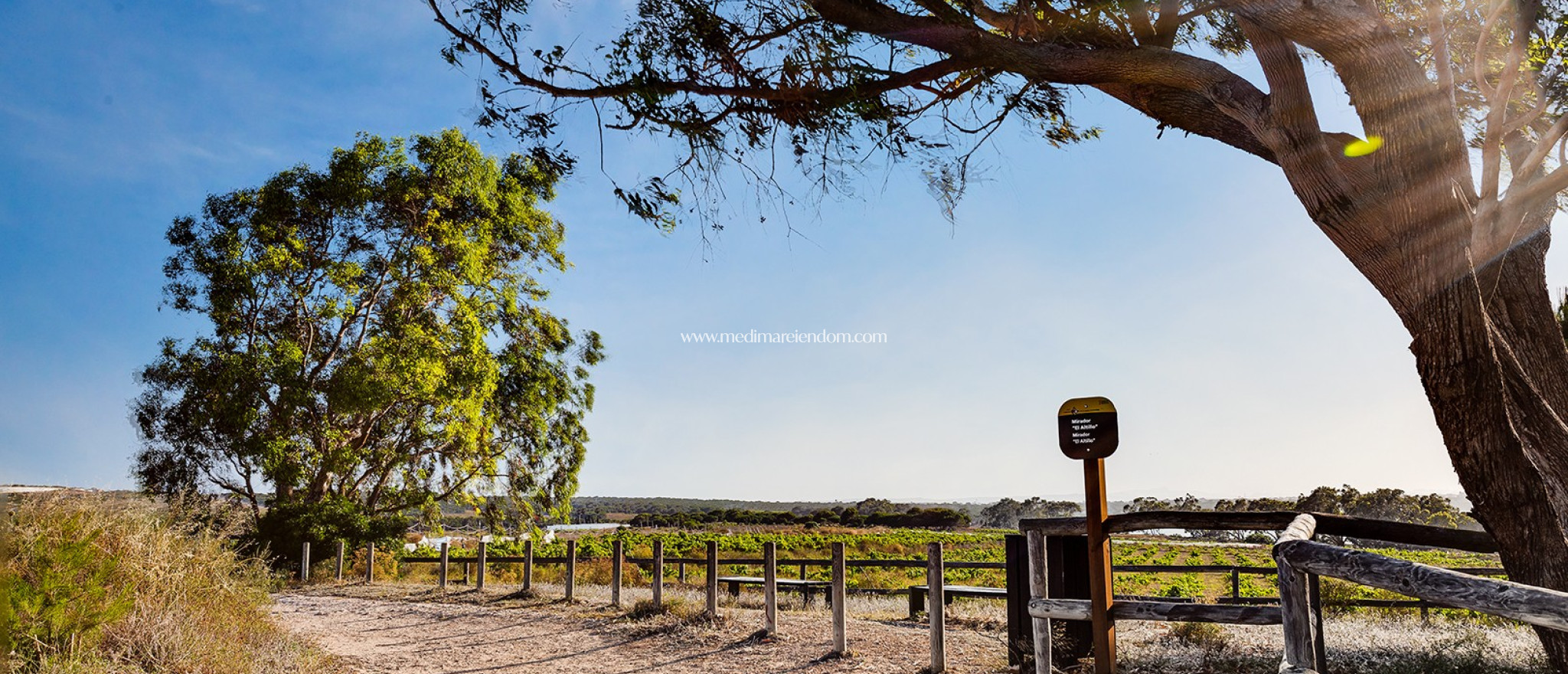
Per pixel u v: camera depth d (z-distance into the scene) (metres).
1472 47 7.54
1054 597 7.39
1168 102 7.13
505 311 31.72
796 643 9.73
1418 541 5.62
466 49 8.33
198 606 8.08
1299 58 6.00
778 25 8.12
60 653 6.31
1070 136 8.95
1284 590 3.82
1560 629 2.54
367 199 28.00
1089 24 7.80
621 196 8.43
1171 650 7.79
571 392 32.66
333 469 26.39
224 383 25.39
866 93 8.03
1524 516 4.91
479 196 29.53
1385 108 5.43
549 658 9.77
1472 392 5.04
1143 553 27.14
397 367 26.45
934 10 7.89
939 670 7.99
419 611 14.28
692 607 11.97
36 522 6.93
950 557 26.95
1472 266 5.17
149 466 26.20
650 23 8.13
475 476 29.56
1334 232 5.74
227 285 26.48
